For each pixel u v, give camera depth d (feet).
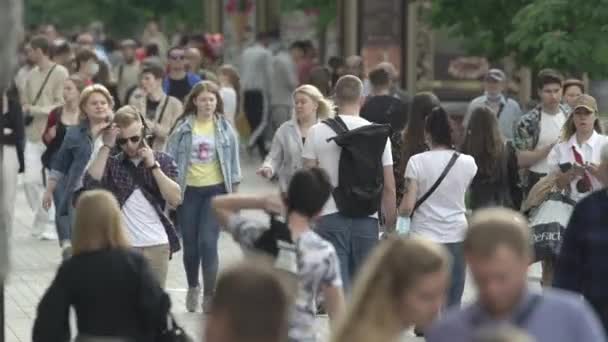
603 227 63.67
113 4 365.20
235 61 270.26
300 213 58.59
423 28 200.95
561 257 64.59
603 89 166.71
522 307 45.29
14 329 98.94
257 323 35.70
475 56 165.78
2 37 31.32
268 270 36.50
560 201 98.32
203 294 104.22
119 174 90.38
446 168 88.79
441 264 44.27
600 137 98.89
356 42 202.90
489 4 155.33
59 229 118.21
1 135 63.82
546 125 110.01
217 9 299.99
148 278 59.62
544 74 110.32
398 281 44.04
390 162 90.38
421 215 89.35
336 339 44.55
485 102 132.77
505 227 44.06
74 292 59.36
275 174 102.73
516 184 98.99
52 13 374.43
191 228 103.96
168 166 92.94
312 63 218.18
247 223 59.47
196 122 104.22
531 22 145.59
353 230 89.10
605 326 63.21
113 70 208.95
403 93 141.38
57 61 168.14
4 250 31.63
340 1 209.15
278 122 216.13
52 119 121.39
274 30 257.34
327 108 101.71
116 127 90.33
